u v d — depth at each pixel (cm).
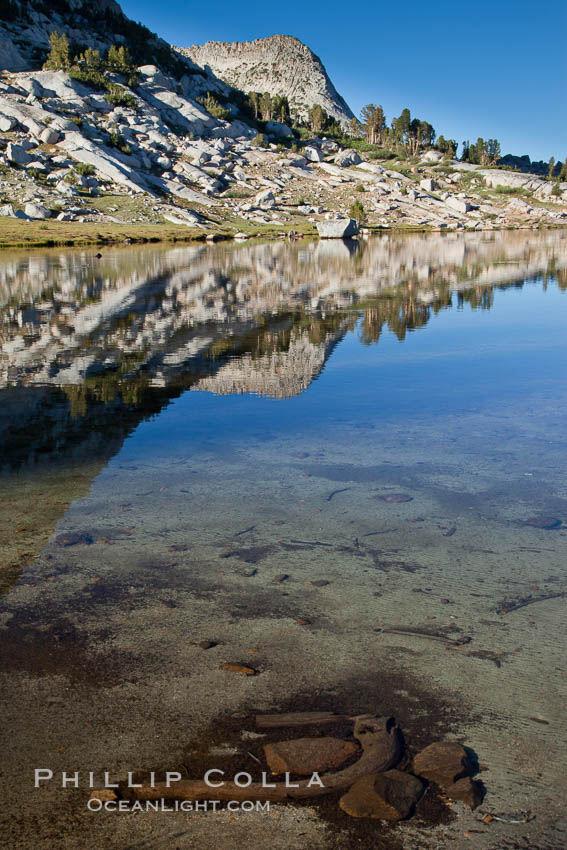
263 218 9219
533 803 248
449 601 397
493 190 12725
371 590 411
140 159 10656
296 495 567
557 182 12988
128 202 8575
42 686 321
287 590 412
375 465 640
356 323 1602
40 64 12825
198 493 572
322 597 404
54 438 731
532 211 11375
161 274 3011
